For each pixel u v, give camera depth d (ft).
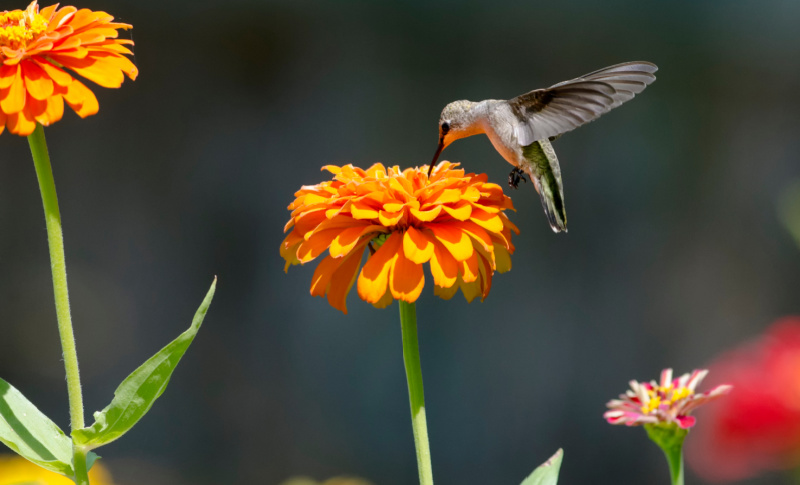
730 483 29.04
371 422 37.78
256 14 37.09
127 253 37.04
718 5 40.63
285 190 38.47
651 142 41.47
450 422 38.32
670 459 9.86
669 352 40.98
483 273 10.77
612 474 39.47
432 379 38.40
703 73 41.52
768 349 9.30
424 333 38.68
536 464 38.91
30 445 9.60
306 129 38.63
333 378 37.88
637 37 40.52
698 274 41.52
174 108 37.42
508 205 10.24
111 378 36.50
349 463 37.14
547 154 13.65
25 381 35.47
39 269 36.24
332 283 10.08
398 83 39.14
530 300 39.88
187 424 36.55
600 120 41.14
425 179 10.26
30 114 8.96
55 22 9.69
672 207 41.52
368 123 39.01
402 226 9.86
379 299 10.09
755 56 41.63
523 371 39.47
